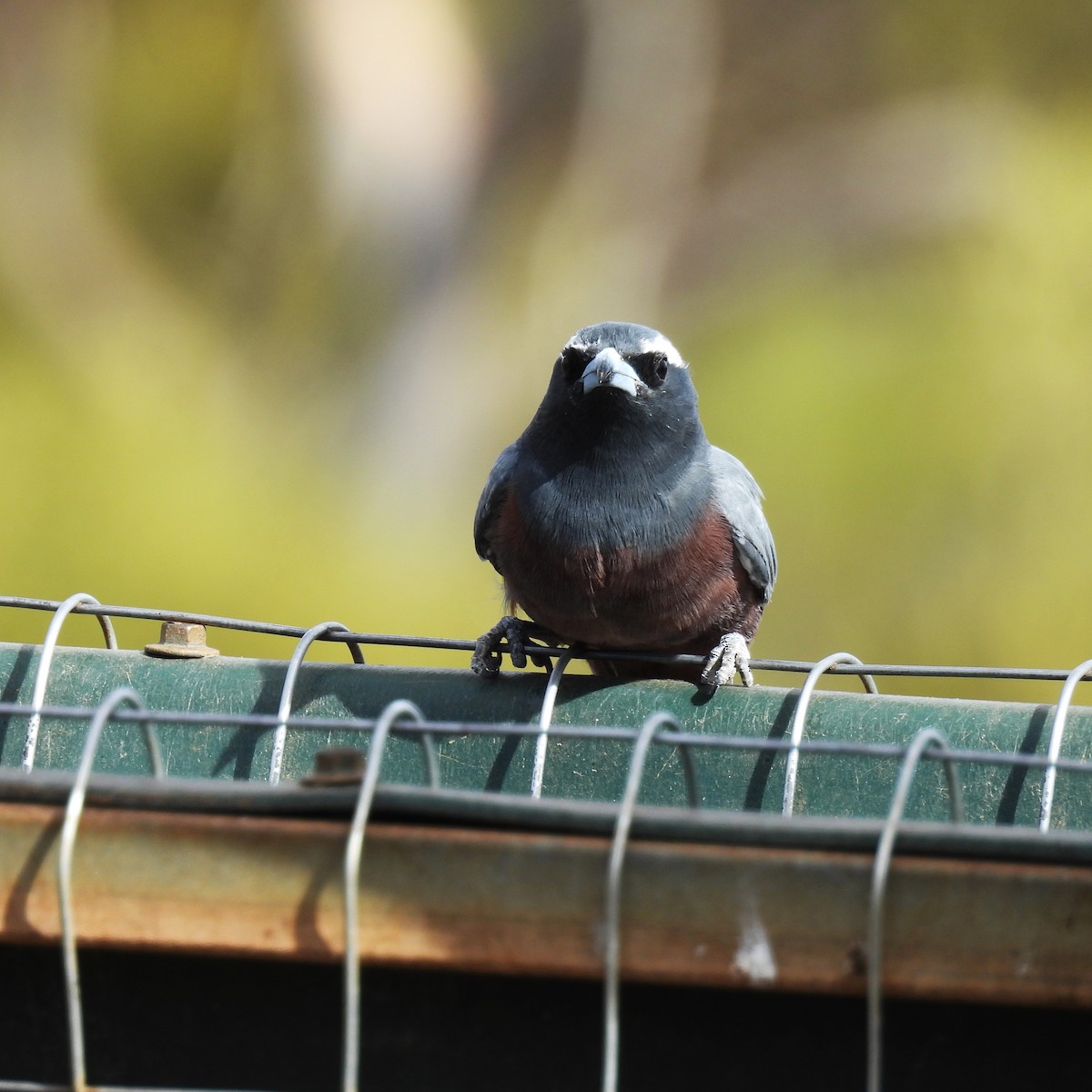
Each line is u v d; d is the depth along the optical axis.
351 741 5.03
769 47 20.98
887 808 4.73
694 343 19.53
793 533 16.06
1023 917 2.87
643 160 21.45
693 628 6.82
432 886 2.98
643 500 6.54
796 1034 3.03
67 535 14.85
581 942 2.95
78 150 19.08
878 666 4.86
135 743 5.07
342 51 19.84
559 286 21.17
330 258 20.20
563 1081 3.07
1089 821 4.65
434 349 20.62
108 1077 3.15
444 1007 3.10
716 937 2.92
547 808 2.96
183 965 3.16
